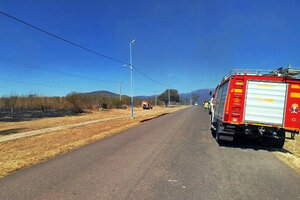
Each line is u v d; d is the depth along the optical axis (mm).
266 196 3609
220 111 8398
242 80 7434
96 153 6668
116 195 3652
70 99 29031
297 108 6984
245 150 7113
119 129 12523
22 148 7707
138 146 7656
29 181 4352
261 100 7262
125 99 57688
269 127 7203
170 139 9070
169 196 3598
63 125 15305
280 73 7484
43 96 29844
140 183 4184
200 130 12031
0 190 3924
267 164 5496
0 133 11547
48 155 6406
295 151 7703
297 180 4375
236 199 3490
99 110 35438
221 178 4457
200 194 3676
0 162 5762
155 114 28141
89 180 4367
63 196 3641
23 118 21141
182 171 4898
